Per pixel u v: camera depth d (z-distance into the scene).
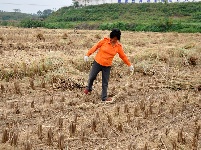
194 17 67.62
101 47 7.96
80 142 5.53
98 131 6.02
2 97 7.92
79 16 81.88
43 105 7.42
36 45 16.83
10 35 21.41
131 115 6.98
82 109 7.30
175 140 5.59
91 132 5.95
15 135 5.25
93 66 8.12
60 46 17.22
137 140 5.70
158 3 86.00
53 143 5.43
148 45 20.14
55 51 14.80
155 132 6.07
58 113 6.93
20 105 7.36
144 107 7.31
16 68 10.18
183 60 13.95
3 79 9.61
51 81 9.34
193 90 9.50
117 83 10.09
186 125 6.52
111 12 82.00
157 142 5.64
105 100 8.06
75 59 12.38
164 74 11.05
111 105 7.75
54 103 7.62
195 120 6.76
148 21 65.44
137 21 67.06
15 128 5.97
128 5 87.75
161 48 17.28
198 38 27.73
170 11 75.69
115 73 11.23
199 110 7.54
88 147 5.35
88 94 8.57
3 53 13.27
